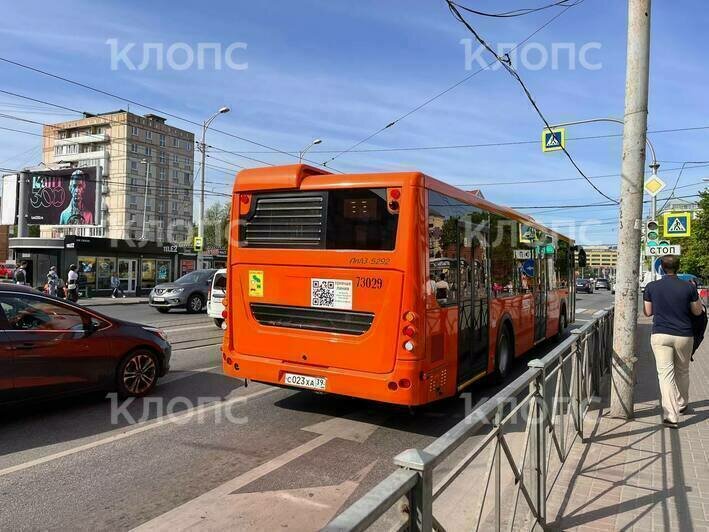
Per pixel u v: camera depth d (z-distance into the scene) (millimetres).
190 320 16453
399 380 5219
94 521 3623
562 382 4637
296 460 4828
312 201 5797
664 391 5797
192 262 34312
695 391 7559
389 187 5383
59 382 5883
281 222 5988
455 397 7215
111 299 27141
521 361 10305
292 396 7031
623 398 6031
